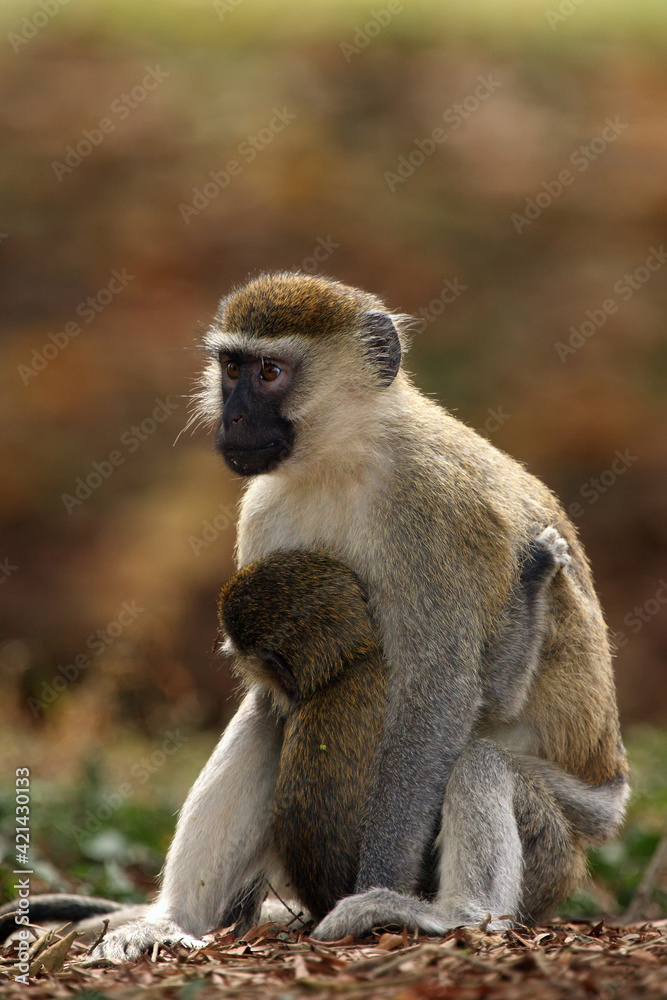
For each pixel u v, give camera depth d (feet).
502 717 35.42
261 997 24.97
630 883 45.93
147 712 80.07
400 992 24.47
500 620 35.60
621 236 136.87
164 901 34.78
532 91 158.20
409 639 34.73
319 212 138.72
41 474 108.78
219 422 39.63
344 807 33.58
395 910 31.71
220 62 161.79
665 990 23.03
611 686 39.22
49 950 30.25
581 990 23.54
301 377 37.73
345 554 36.73
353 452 36.96
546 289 130.62
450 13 173.17
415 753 33.86
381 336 38.19
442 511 35.53
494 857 32.89
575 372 120.16
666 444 112.37
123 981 27.27
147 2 172.96
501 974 25.32
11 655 85.10
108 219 137.18
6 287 128.36
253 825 35.81
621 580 102.78
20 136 148.56
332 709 33.96
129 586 95.76
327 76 159.84
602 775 38.24
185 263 132.46
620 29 170.60
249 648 35.06
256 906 36.60
